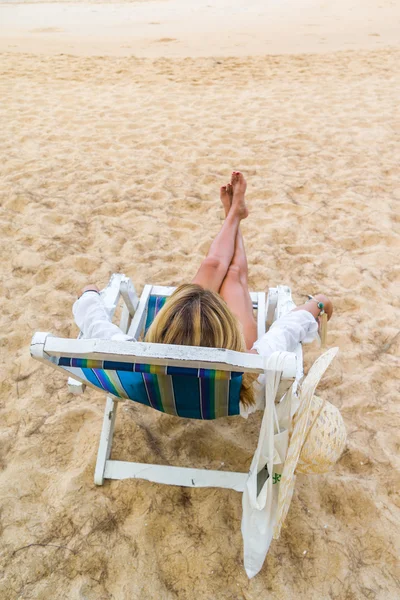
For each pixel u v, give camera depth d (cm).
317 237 387
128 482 203
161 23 1303
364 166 484
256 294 266
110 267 354
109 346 142
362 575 179
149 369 147
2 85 722
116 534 189
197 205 429
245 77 756
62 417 238
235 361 140
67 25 1304
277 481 173
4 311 311
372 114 598
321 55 874
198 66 819
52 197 438
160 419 238
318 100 648
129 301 254
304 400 153
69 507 198
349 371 271
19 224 399
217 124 579
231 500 200
